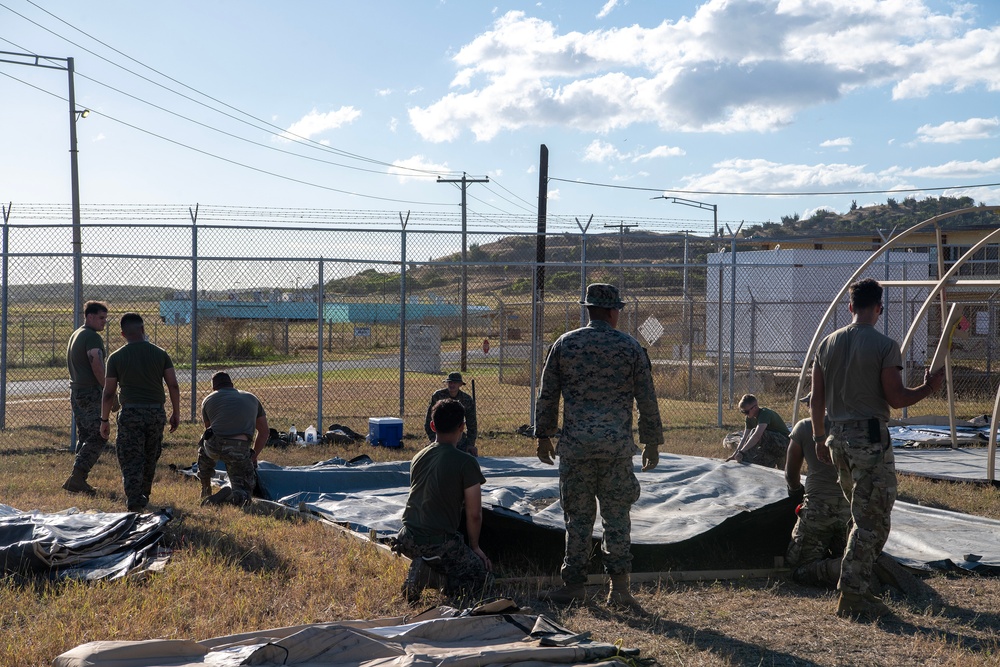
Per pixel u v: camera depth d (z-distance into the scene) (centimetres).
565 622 516
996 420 982
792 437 655
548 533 665
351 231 1320
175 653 400
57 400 1727
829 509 625
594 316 563
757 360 2283
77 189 1878
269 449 1202
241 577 568
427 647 423
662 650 471
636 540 648
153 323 1641
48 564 576
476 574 566
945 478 1023
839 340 542
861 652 479
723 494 817
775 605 567
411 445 1259
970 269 2436
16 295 1295
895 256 2288
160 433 805
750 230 9125
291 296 1554
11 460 1095
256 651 394
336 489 944
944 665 459
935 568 642
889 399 520
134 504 778
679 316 2428
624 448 541
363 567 603
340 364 2095
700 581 625
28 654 419
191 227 1280
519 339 3247
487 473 975
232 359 1603
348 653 409
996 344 2231
